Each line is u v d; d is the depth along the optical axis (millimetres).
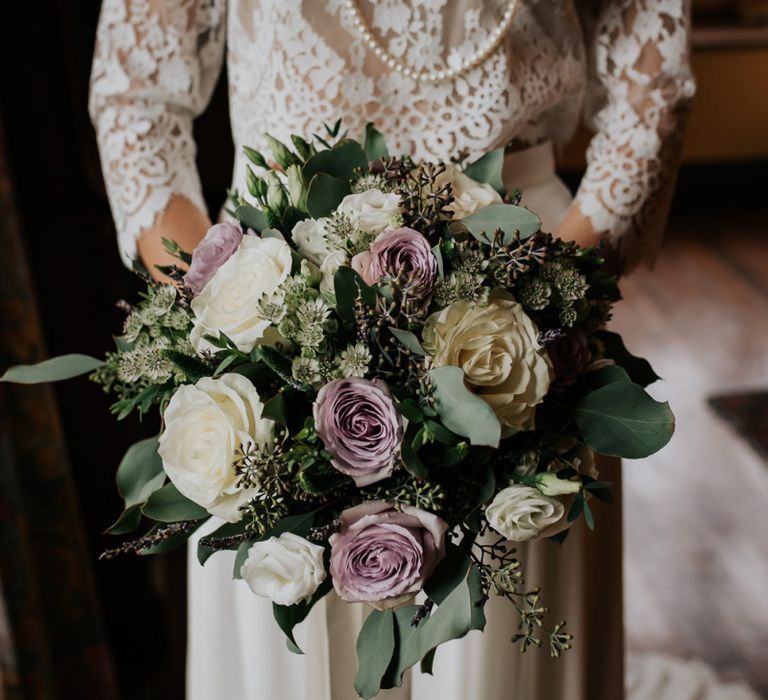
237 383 852
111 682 1936
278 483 831
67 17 1817
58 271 1960
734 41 5785
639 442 894
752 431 3295
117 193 1249
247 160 1231
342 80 1126
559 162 1399
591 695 1411
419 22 1110
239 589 1300
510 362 832
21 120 1854
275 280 865
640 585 2525
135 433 2090
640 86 1232
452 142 1152
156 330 945
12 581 1705
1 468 1663
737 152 5988
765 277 4691
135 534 2133
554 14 1180
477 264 861
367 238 884
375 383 822
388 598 821
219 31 1279
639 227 1236
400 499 833
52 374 1041
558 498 871
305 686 1269
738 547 2686
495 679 1261
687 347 3969
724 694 2074
